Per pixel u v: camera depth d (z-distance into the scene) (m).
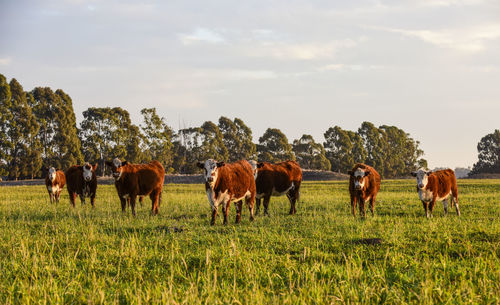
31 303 5.79
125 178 16.17
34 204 20.61
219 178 12.85
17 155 77.19
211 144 101.06
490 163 120.19
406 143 130.00
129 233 10.94
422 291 5.85
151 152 90.00
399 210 17.30
